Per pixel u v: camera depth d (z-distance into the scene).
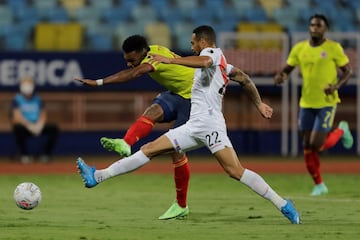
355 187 45.50
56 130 64.19
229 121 70.94
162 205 36.16
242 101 70.94
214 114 28.20
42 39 77.00
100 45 77.25
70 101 70.44
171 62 26.83
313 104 41.34
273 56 67.06
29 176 53.06
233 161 28.25
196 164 62.34
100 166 59.59
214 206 35.62
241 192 42.34
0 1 80.94
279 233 26.86
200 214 32.53
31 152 69.19
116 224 29.33
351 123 71.62
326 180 50.03
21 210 33.72
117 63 67.88
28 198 29.33
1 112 70.00
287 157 68.69
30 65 67.62
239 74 28.56
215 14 81.38
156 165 61.62
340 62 41.19
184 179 30.97
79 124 70.94
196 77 28.36
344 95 68.88
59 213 32.84
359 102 68.50
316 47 41.34
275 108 70.88
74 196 40.12
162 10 81.50
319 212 33.16
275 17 81.44
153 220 30.62
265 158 67.88
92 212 33.31
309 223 29.50
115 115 71.12
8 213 32.66
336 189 44.31
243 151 71.19
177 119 31.34
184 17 81.00
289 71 42.56
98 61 68.00
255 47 70.62
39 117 63.44
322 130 41.16
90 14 80.56
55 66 67.94
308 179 50.94
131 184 47.16
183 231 27.41
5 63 67.38
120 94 70.62
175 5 82.12
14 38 77.00
